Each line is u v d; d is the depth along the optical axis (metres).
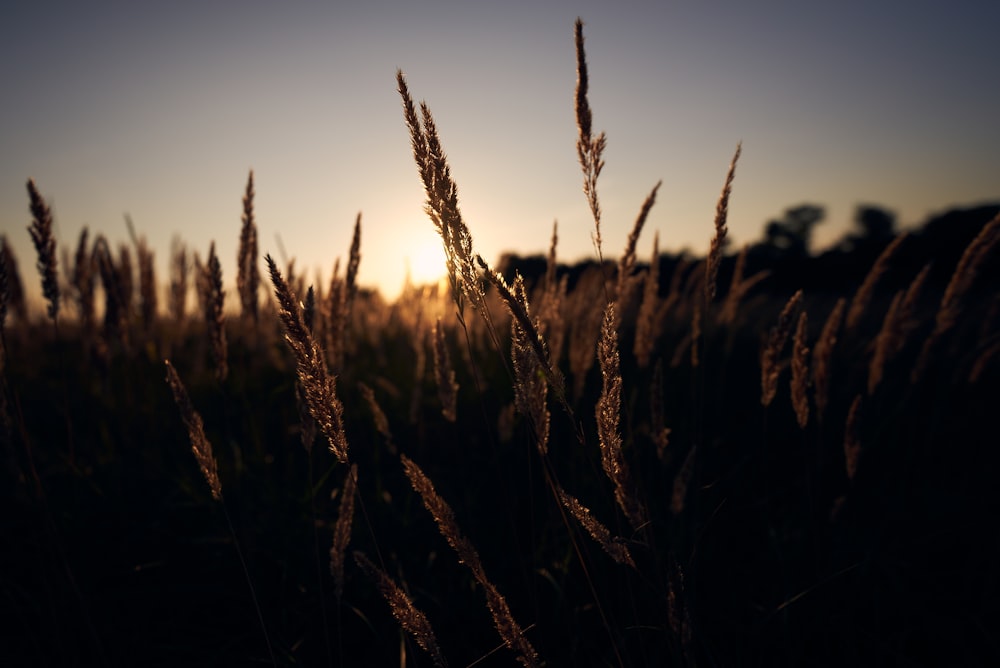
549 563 2.52
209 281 2.57
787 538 2.62
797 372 2.00
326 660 2.20
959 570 2.56
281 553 2.66
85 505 3.02
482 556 2.71
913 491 3.14
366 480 3.38
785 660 2.08
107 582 2.61
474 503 3.12
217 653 2.13
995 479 3.24
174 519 2.99
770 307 6.32
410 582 2.55
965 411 3.92
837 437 3.62
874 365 2.49
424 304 3.36
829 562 2.35
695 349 2.78
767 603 2.32
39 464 3.30
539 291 3.47
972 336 4.10
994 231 2.40
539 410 1.34
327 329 2.83
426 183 1.14
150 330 4.47
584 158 1.40
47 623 2.20
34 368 5.21
